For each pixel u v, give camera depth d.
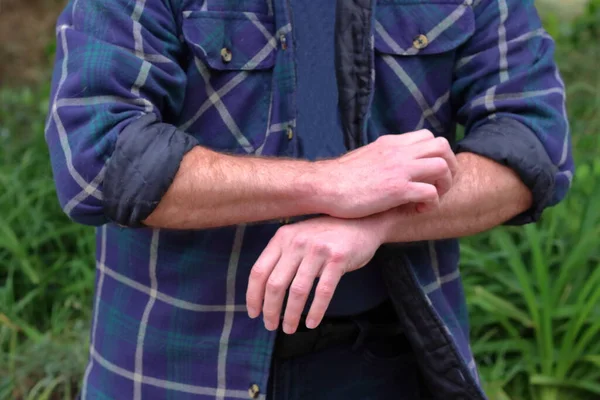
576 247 3.34
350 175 1.72
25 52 6.17
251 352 1.92
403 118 1.97
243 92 1.89
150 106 1.78
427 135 1.74
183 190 1.71
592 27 5.93
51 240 4.25
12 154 4.73
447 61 1.99
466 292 3.55
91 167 1.72
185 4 1.85
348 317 2.01
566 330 3.38
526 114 1.96
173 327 1.94
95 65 1.75
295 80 1.90
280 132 1.90
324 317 1.99
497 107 1.96
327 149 1.94
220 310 1.92
